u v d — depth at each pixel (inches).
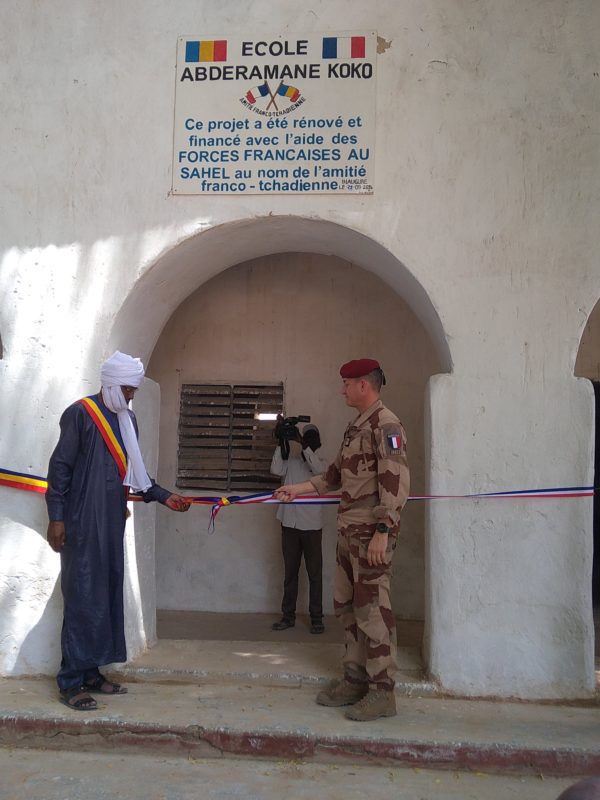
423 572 244.2
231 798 133.3
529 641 171.6
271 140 184.5
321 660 188.7
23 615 182.1
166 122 187.3
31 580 182.5
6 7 192.5
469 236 178.2
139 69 188.5
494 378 175.8
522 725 156.9
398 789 138.3
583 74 178.1
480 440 175.2
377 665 158.2
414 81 181.8
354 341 252.4
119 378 166.4
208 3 188.5
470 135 179.8
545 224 176.9
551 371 175.0
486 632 172.6
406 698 171.9
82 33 190.5
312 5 185.8
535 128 178.4
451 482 175.2
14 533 183.5
